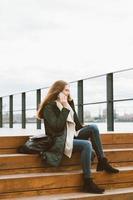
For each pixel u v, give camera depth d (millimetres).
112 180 5840
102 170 5758
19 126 13242
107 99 9102
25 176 5398
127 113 8602
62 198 5211
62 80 5926
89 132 5805
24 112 12812
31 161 5711
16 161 5633
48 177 5469
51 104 5738
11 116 13766
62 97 5816
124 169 6012
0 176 5418
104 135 6562
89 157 5574
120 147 6699
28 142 5863
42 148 5727
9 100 13930
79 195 5371
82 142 5641
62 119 5637
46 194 5453
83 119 9828
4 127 14516
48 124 5684
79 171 5848
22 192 5328
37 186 5406
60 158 5633
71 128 5770
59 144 5625
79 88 9953
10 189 5262
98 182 5738
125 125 8664
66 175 5562
